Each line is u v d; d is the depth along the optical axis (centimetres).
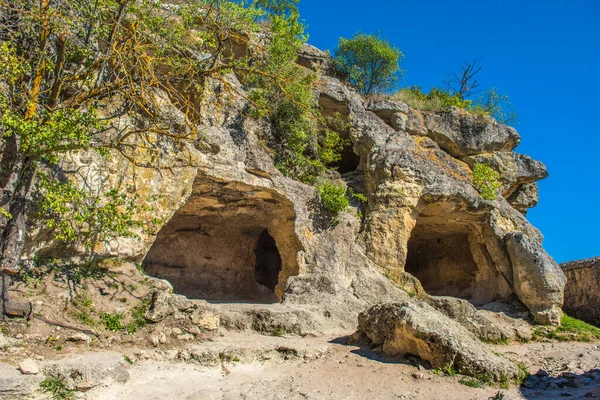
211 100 1442
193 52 1370
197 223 1728
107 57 983
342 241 1535
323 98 1897
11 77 921
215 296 1767
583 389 934
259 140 1531
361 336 1123
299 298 1338
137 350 927
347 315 1309
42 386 742
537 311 1625
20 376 729
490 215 1809
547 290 1622
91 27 1079
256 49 1581
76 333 898
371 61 2359
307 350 1023
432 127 2062
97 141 1022
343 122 1894
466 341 1019
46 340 866
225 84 1257
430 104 2230
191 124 1114
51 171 997
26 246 958
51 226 932
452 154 2083
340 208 1526
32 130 870
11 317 866
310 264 1459
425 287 2169
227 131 1416
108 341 927
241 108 1499
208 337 1039
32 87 977
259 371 945
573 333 1552
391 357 1038
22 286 927
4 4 944
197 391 827
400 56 2416
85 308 956
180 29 1224
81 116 923
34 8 994
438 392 877
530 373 1053
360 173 1869
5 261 868
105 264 1065
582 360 1190
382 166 1753
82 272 1016
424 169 1756
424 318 1023
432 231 2039
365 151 1864
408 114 2025
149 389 815
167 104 1216
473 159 2059
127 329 964
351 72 2306
